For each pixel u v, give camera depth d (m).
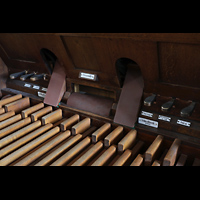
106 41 1.08
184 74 1.04
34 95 1.76
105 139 1.18
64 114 1.57
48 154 1.17
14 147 1.19
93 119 1.45
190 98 1.13
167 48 0.96
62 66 1.56
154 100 1.22
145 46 0.99
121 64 1.29
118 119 1.32
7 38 1.48
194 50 0.91
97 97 1.51
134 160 1.07
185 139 1.16
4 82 1.92
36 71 1.69
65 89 1.60
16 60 1.71
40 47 1.40
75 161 1.11
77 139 1.26
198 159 1.13
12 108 1.55
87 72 1.39
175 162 1.12
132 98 1.31
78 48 1.24
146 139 1.30
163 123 1.24
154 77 1.15
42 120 1.40
